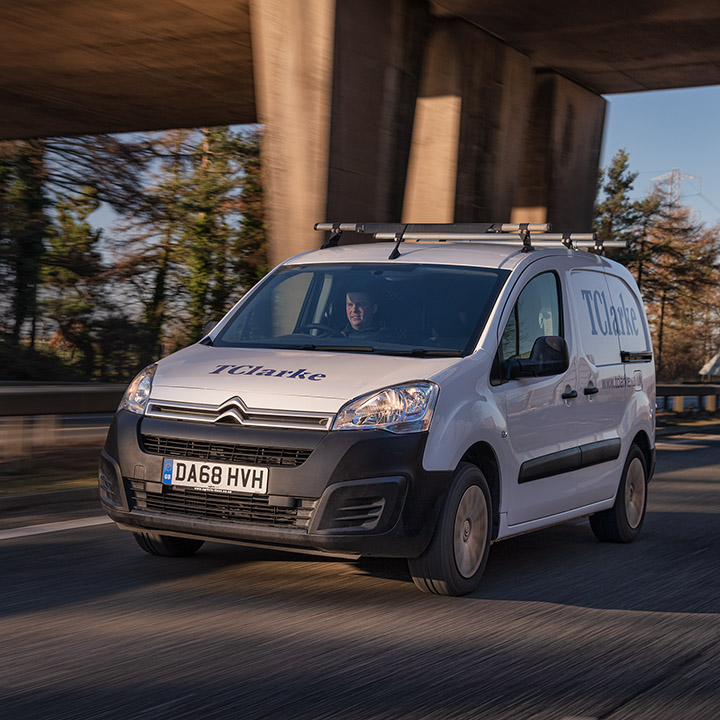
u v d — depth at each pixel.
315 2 15.77
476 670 4.29
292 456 5.21
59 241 34.50
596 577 6.28
